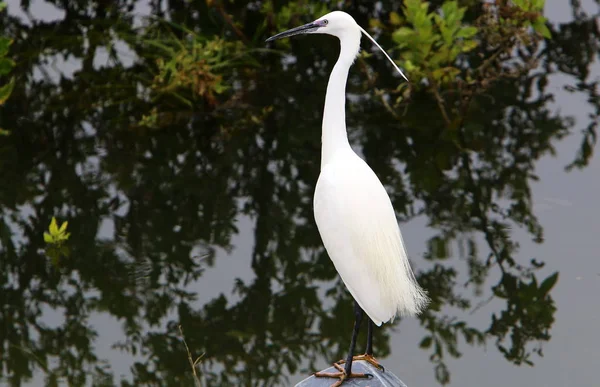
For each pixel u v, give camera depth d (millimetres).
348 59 7086
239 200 11969
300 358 8875
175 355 8930
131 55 14898
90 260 10625
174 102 13867
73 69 14758
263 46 15164
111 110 13914
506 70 15367
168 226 11359
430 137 13414
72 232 11180
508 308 9570
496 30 12852
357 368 6691
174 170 12664
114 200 11930
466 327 9344
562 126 13727
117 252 10781
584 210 11531
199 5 15219
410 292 6641
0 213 11516
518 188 12148
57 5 16188
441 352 8930
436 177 12469
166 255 10727
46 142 13219
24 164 12688
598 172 12477
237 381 8492
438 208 11695
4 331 9359
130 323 9500
